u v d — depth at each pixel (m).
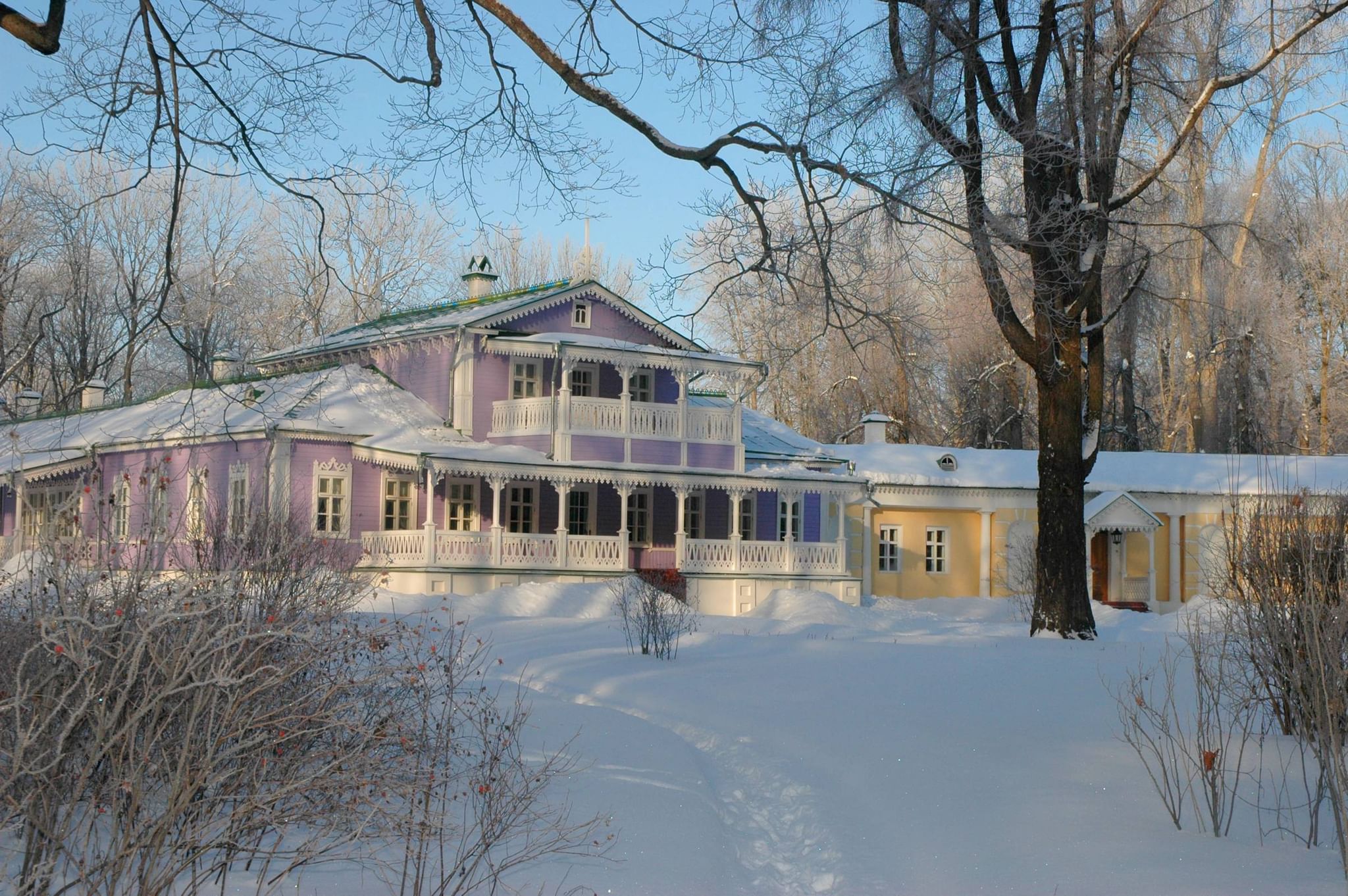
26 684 6.28
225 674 6.66
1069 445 23.59
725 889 8.09
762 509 38.78
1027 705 13.80
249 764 7.28
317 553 12.79
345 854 8.02
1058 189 21.48
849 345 14.31
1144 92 23.47
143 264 48.16
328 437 30.98
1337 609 9.49
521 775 10.06
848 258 14.48
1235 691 12.80
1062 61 21.34
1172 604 41.16
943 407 55.84
